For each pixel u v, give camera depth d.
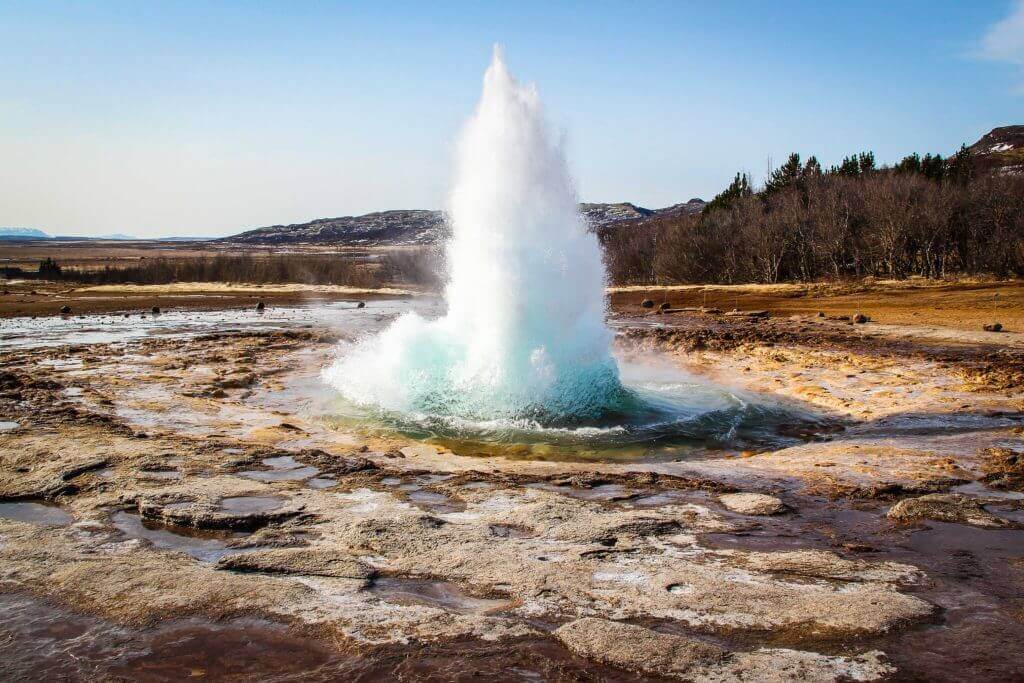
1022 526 6.78
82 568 5.63
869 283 51.50
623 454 10.46
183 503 7.04
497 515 7.03
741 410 13.16
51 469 8.13
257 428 11.18
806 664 4.36
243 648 4.55
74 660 4.42
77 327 32.06
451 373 13.17
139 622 4.85
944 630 4.78
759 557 6.01
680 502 7.56
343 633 4.72
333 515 6.94
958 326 27.17
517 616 4.96
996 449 9.71
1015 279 50.66
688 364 18.98
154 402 13.19
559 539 6.37
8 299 50.94
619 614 5.00
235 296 58.56
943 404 13.17
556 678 4.24
